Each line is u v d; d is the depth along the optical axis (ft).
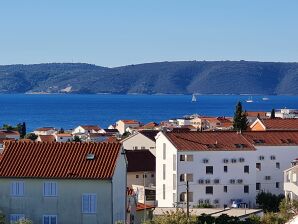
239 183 565.53
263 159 574.97
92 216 320.70
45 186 323.57
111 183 319.27
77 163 327.06
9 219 324.80
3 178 324.80
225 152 562.25
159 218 335.26
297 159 563.48
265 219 382.01
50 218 322.96
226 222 362.94
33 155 333.21
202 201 555.28
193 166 554.46
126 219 342.44
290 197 495.82
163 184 561.84
